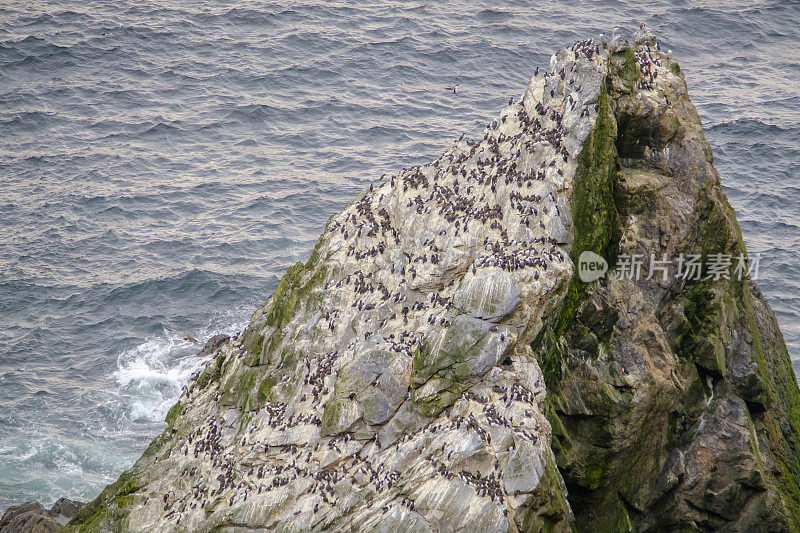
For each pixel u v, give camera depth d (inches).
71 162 4722.0
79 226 4195.4
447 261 2097.7
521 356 1910.7
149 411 3117.6
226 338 3422.7
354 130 5049.2
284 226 4227.4
